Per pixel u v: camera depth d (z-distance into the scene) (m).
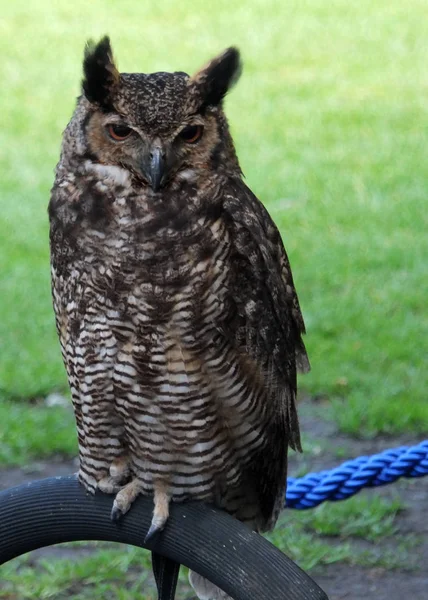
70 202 6.81
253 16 37.34
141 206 6.66
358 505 11.75
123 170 6.77
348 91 30.20
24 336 16.16
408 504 11.92
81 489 6.65
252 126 27.48
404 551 11.09
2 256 19.31
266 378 7.20
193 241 6.65
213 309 6.72
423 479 12.41
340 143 26.12
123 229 6.63
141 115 6.75
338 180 23.39
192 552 6.20
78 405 7.17
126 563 10.90
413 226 20.55
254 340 7.02
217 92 7.02
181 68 31.70
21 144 26.23
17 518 6.46
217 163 6.98
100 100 6.85
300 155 25.25
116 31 35.69
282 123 27.70
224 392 6.95
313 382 14.53
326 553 11.01
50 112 28.75
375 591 10.45
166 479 7.11
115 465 7.21
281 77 31.59
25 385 14.59
